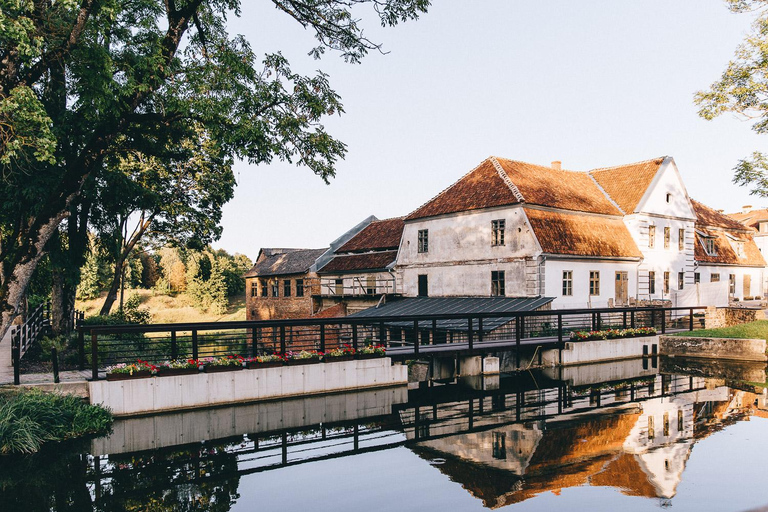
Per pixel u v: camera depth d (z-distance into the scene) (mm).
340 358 17984
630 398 17938
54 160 12438
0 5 11258
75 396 13914
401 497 9102
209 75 16266
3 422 11711
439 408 16688
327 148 18016
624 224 34125
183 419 14578
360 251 41188
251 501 9031
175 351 15547
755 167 27359
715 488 9258
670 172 36094
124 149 21359
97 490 9570
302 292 44219
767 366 24438
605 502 8672
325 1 17219
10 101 11781
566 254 28672
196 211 31938
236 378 16078
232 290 81938
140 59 15281
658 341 27844
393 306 33688
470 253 31688
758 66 25562
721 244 42688
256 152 17312
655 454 11336
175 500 9102
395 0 17000
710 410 15844
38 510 8656
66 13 14086
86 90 14320
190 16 15922
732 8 25672
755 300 44562
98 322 24672
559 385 20766
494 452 11727
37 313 24219
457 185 34344
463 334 26938
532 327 27641
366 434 13523
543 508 8461
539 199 29984
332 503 8898
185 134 21203
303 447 12336
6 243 17859
